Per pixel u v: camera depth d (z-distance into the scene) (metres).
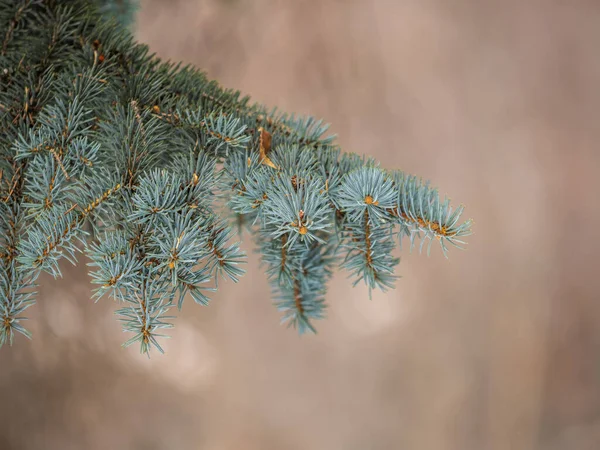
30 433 1.54
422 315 1.58
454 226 0.52
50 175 0.53
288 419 1.57
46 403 1.52
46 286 1.44
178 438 1.54
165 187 0.53
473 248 1.61
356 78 1.57
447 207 0.53
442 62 1.60
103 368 1.50
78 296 1.44
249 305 1.53
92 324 1.47
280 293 0.63
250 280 1.52
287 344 1.55
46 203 0.52
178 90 0.62
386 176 0.54
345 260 0.56
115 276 0.50
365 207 0.54
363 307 1.56
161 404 1.53
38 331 1.47
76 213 0.53
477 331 1.60
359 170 0.54
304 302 0.62
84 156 0.54
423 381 1.58
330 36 1.56
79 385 1.51
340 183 0.55
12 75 0.60
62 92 0.58
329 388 1.57
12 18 0.64
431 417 1.58
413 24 1.58
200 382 1.53
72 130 0.55
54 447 1.53
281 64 1.54
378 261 0.55
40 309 1.46
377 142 1.58
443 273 1.58
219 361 1.53
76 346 1.49
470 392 1.60
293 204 0.52
